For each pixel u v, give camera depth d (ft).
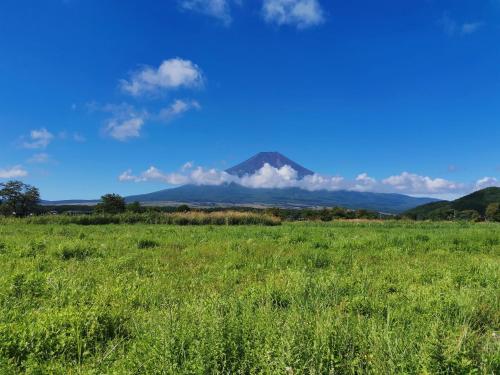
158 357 13.19
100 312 18.16
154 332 14.97
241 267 35.73
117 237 59.47
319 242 52.34
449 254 45.32
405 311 20.12
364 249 48.01
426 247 50.93
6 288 23.39
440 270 32.63
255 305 20.63
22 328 15.89
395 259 40.57
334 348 13.83
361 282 26.99
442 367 12.02
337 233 76.54
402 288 26.45
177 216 127.13
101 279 28.81
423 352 12.78
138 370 13.00
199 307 17.87
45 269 32.78
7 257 37.58
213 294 22.61
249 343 13.97
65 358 14.92
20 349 14.52
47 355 14.71
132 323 18.11
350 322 16.79
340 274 31.24
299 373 12.17
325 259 38.60
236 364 13.08
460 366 11.94
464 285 27.61
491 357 12.73
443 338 13.51
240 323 15.56
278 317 16.63
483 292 22.79
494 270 30.81
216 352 13.19
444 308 19.86
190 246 48.37
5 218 116.67
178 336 13.98
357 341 14.62
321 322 15.35
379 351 13.50
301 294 22.62
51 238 55.57
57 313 17.98
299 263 36.42
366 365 13.30
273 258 38.45
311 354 13.01
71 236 61.98
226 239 58.29
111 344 15.51
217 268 34.30
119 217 121.29
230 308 18.62
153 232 74.49
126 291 24.58
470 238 59.62
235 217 131.23
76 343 15.57
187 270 33.71
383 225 136.46
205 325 14.82
